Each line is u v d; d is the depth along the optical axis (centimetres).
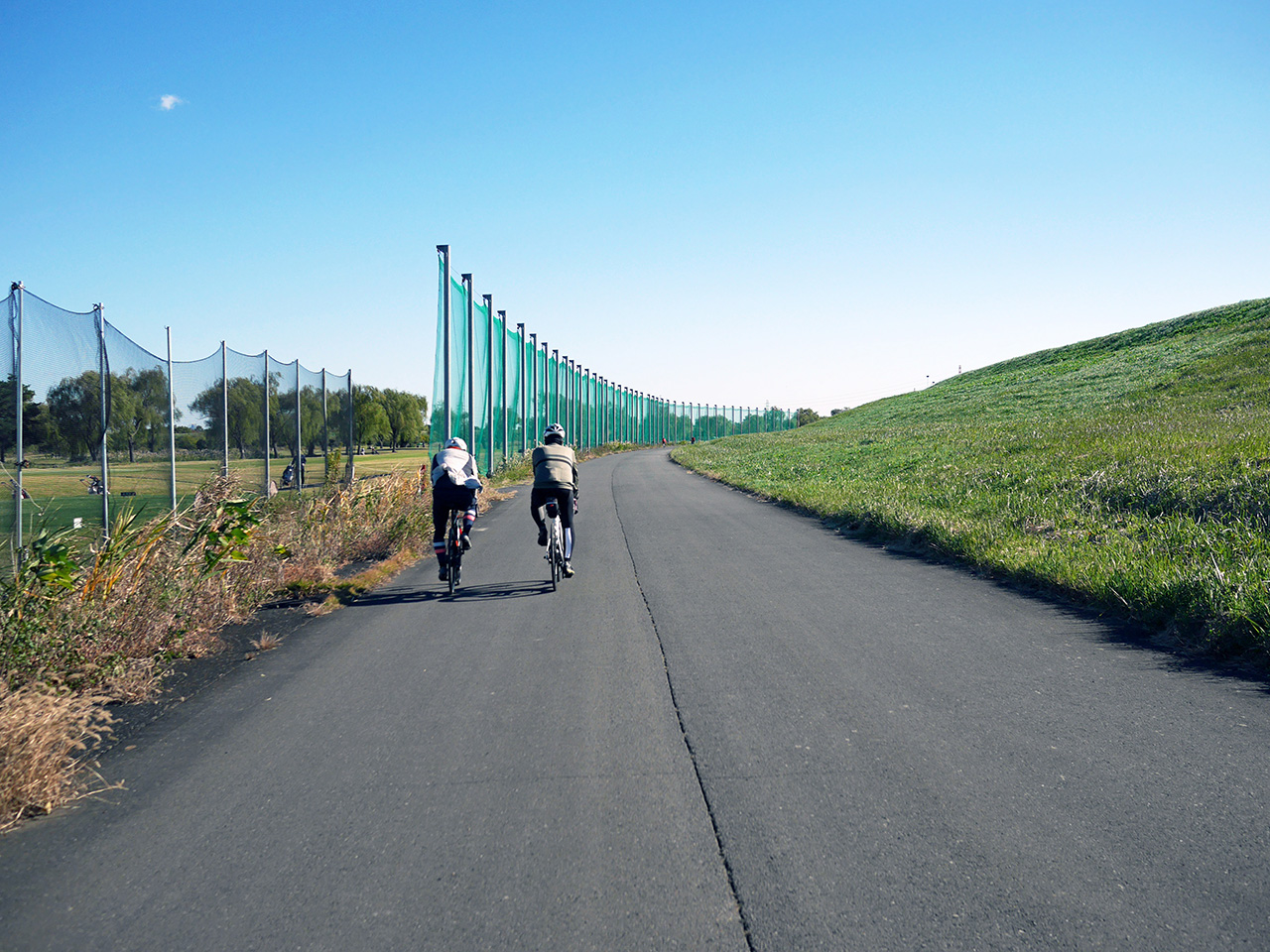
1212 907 262
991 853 299
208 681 554
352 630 690
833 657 557
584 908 274
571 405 4353
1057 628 620
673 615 703
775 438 5259
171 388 1188
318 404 1933
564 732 437
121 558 665
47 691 465
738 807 343
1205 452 1271
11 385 797
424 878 297
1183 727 414
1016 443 1991
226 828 341
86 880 304
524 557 1059
